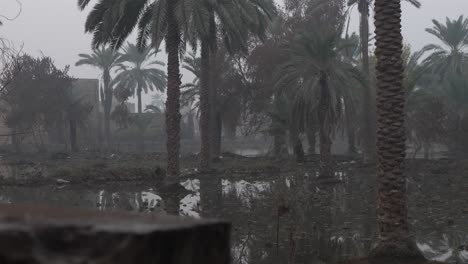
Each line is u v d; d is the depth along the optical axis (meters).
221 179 24.47
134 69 61.97
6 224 1.06
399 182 8.26
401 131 8.41
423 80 48.97
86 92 62.25
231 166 28.56
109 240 1.06
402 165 8.34
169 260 1.13
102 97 57.00
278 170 28.23
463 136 36.31
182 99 40.44
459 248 9.55
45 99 42.38
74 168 25.48
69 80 44.78
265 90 36.91
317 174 25.55
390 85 8.54
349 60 43.72
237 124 42.31
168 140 20.47
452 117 38.28
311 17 38.09
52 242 1.04
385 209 8.27
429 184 20.75
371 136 30.83
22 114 41.84
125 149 57.38
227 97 38.81
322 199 16.62
